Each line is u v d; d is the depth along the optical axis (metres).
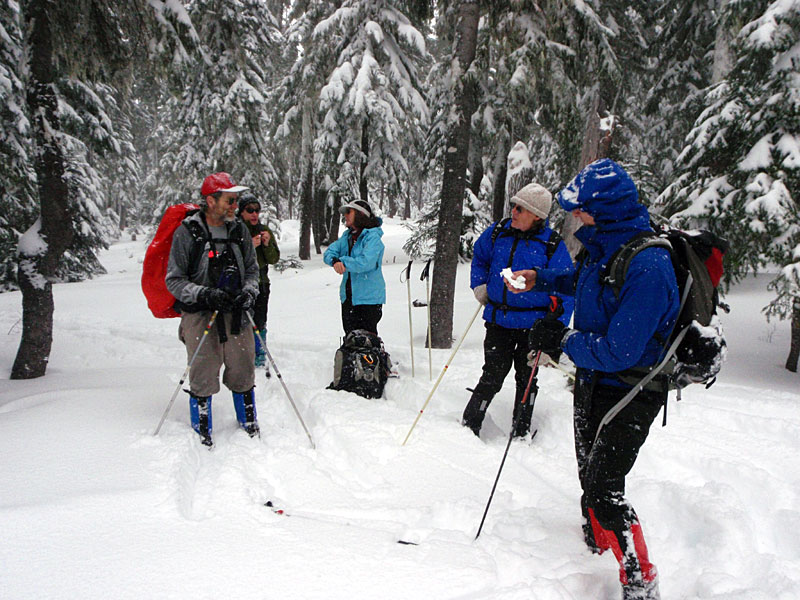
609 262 2.08
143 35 5.92
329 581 2.07
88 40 5.66
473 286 3.98
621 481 2.15
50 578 2.00
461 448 3.73
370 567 2.18
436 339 7.17
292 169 25.27
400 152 17.64
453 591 2.06
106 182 24.92
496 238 3.93
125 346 7.24
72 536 2.29
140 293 14.50
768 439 3.81
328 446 3.82
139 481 2.81
